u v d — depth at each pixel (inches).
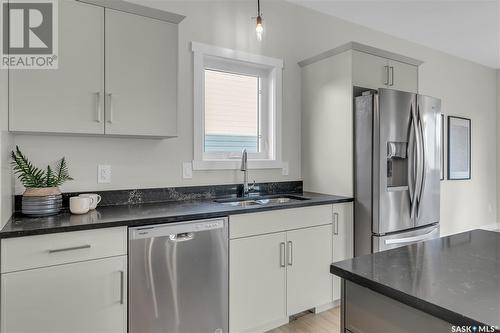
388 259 42.6
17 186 73.9
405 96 101.8
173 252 69.1
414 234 104.7
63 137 79.6
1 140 55.9
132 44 74.9
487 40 159.0
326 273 95.2
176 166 95.7
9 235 53.3
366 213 99.2
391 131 98.2
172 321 69.1
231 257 77.2
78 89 68.8
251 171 110.6
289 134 118.7
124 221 63.2
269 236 83.6
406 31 147.6
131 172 88.6
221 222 75.5
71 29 68.1
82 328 59.6
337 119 106.2
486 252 45.6
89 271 60.1
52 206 68.7
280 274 85.7
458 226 181.3
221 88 108.9
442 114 174.7
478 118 194.1
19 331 54.5
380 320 35.2
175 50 80.7
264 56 112.6
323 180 111.9
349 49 101.9
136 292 64.9
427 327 30.5
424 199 107.0
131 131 74.9
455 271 37.7
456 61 182.1
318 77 113.4
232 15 106.3
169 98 79.8
